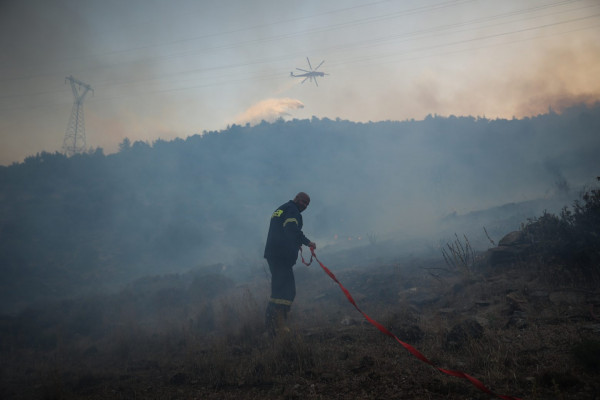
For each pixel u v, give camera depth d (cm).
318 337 390
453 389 227
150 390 298
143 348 481
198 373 328
